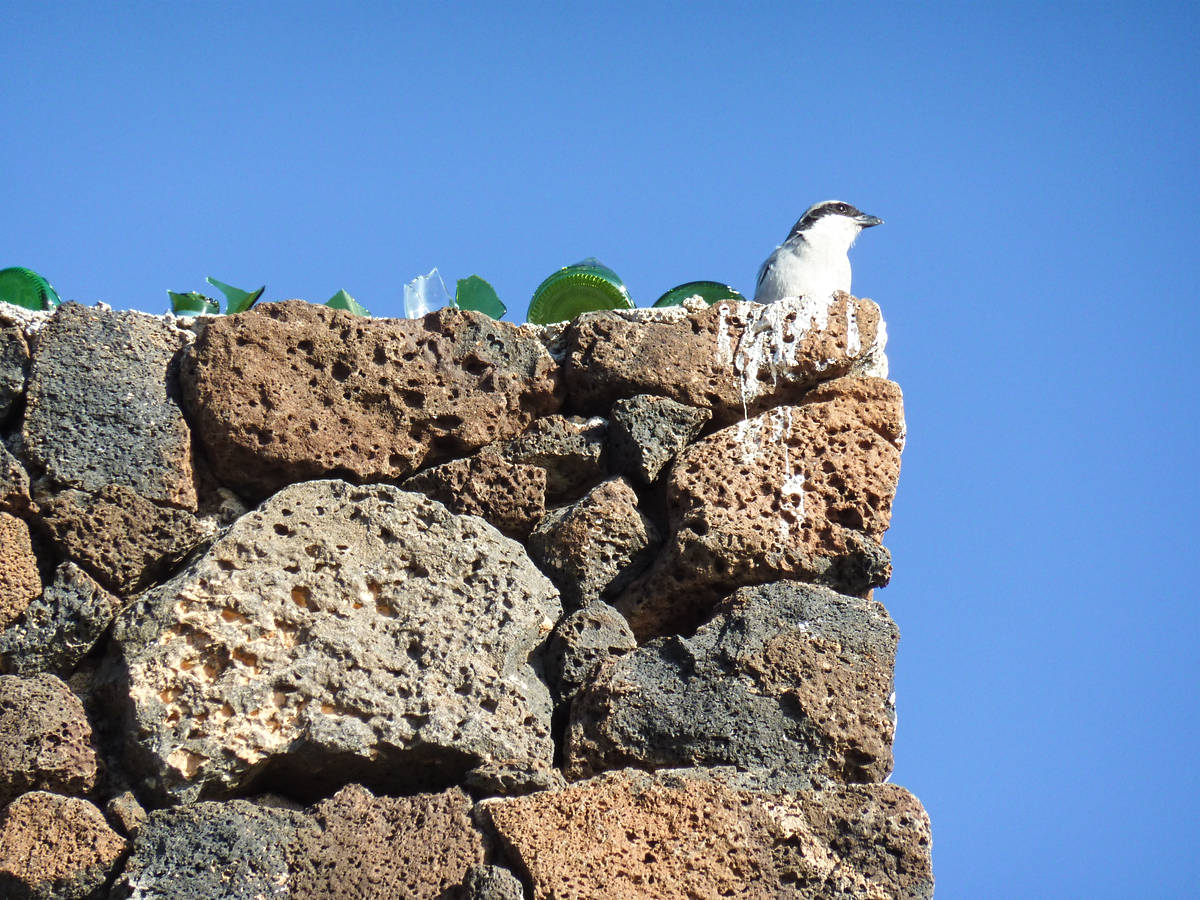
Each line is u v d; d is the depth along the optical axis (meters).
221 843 11.46
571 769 12.29
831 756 12.31
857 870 11.84
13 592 12.23
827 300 14.23
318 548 12.63
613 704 12.45
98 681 12.13
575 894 11.22
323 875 11.44
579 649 12.85
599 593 13.25
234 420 12.96
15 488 12.48
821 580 13.17
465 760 12.05
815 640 12.66
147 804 11.72
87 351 13.02
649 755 12.34
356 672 12.17
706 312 14.13
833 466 13.49
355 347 13.51
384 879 11.41
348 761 11.95
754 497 13.32
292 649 12.22
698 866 11.59
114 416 12.87
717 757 12.27
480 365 13.83
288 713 11.98
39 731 11.66
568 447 13.65
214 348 13.12
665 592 13.12
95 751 11.84
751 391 13.86
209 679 12.05
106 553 12.53
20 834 11.35
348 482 13.26
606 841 11.52
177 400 13.15
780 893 11.66
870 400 13.91
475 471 13.51
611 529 13.31
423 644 12.39
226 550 12.42
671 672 12.61
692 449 13.54
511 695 12.34
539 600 12.88
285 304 13.52
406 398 13.55
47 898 11.29
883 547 13.25
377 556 12.71
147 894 11.25
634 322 14.12
